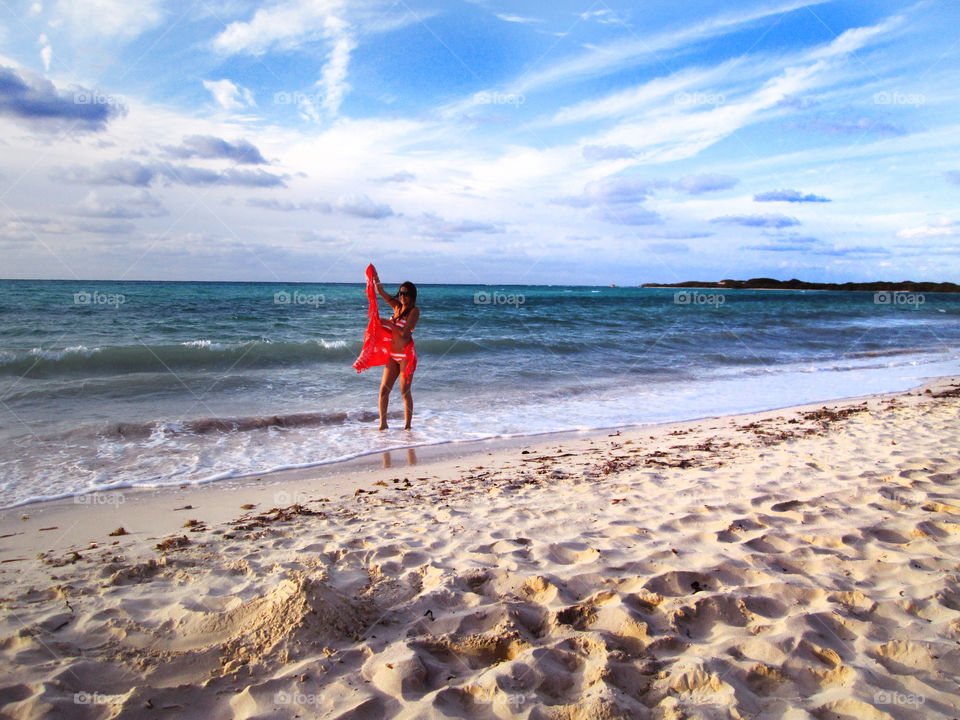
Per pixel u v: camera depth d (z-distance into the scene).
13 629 2.75
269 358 13.40
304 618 2.81
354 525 4.52
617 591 3.29
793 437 7.59
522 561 3.68
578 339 18.73
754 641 2.78
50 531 4.49
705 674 2.52
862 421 8.48
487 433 8.27
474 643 2.79
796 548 3.84
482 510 4.88
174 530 4.50
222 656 2.60
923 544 3.87
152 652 2.62
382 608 3.10
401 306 8.26
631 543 4.00
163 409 8.70
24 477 5.83
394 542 4.03
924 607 3.09
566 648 2.75
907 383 13.29
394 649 2.71
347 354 14.19
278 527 4.46
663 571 3.49
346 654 2.67
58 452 6.70
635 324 24.50
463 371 12.87
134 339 15.60
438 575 3.45
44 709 2.19
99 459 6.52
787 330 24.47
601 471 6.16
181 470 6.24
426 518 4.69
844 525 4.25
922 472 5.51
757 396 11.55
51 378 10.52
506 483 5.77
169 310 24.50
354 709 2.30
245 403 9.33
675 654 2.72
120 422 7.85
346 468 6.51
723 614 3.09
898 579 3.40
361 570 3.54
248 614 2.88
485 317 25.97
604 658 2.63
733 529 4.23
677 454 6.88
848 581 3.39
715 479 5.54
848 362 17.05
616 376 13.30
